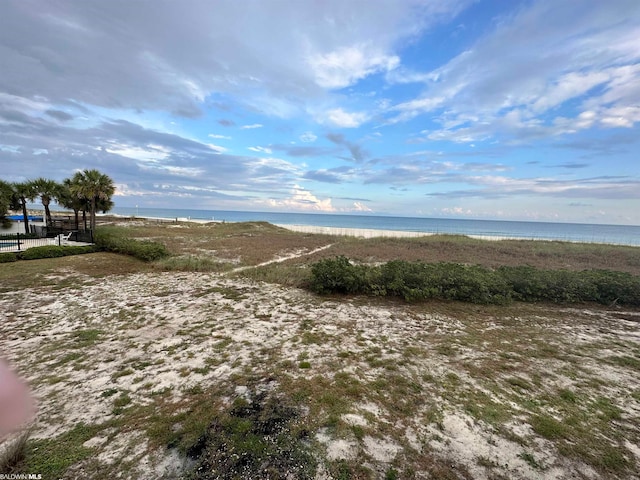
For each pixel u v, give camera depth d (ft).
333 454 8.49
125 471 7.76
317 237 84.58
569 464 8.28
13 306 22.25
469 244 67.15
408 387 12.17
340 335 17.88
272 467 7.97
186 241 67.82
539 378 13.03
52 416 10.00
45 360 14.14
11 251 41.24
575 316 22.12
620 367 14.15
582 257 52.65
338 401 11.09
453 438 9.25
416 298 25.44
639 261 48.78
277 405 10.79
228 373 13.10
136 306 22.77
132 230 84.53
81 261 39.93
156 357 14.58
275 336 17.49
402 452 8.63
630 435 9.52
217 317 20.68
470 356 15.20
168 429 9.41
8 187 64.34
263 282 32.01
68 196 70.28
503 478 7.78
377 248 61.82
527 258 52.19
